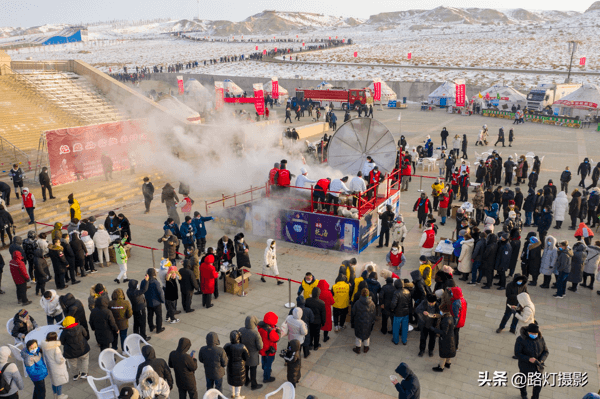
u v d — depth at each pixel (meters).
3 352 7.01
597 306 10.81
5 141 22.59
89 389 8.07
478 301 11.12
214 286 11.09
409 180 21.97
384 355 8.98
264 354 7.97
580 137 34.53
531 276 12.60
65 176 20.17
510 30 141.62
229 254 12.09
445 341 8.12
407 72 78.56
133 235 16.14
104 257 13.66
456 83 46.97
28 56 126.12
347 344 9.42
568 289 11.72
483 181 20.19
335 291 9.59
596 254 11.22
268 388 8.01
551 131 37.84
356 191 14.49
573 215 15.88
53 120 26.81
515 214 13.69
